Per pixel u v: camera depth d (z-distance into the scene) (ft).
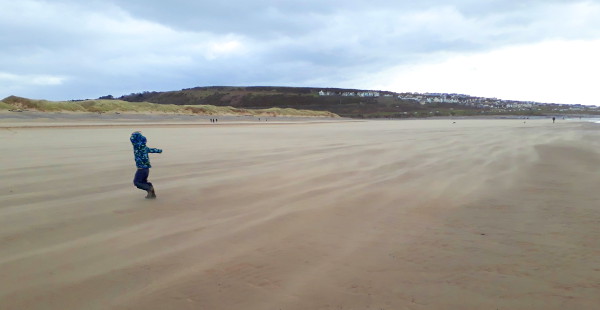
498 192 26.66
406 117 504.43
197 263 14.10
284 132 118.52
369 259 14.49
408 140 76.54
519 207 22.40
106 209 21.88
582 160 43.14
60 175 33.83
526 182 30.30
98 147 62.39
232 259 14.48
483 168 37.63
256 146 64.03
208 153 52.60
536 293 11.78
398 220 19.81
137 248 15.60
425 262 14.21
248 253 15.11
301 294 11.72
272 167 38.81
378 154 50.37
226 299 11.43
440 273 13.25
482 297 11.53
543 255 14.87
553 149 55.62
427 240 16.67
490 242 16.39
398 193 26.35
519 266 13.83
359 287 12.18
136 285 12.30
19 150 56.59
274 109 414.82
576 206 22.52
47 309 10.80
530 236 17.16
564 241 16.46
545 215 20.63
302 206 22.70
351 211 21.58
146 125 165.07
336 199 24.54
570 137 82.99
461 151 53.47
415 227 18.61
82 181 30.94
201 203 23.47
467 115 545.03
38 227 18.35
